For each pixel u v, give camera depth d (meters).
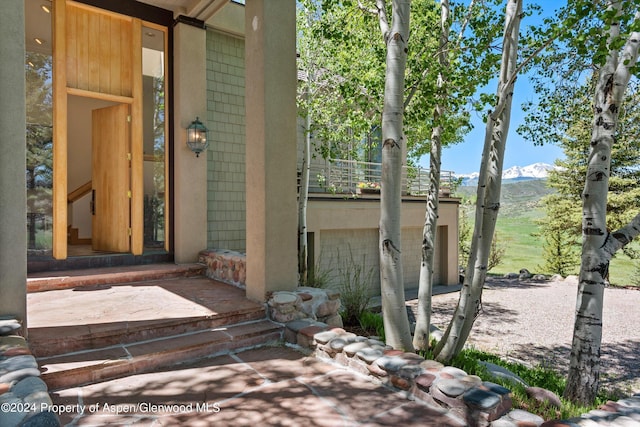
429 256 5.30
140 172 5.98
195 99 6.20
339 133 8.37
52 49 5.31
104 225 6.30
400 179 3.95
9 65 2.97
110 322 3.44
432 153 5.54
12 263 2.96
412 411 2.46
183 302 4.21
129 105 6.00
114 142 6.16
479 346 7.23
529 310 9.98
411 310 9.38
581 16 3.54
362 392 2.73
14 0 3.00
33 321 3.45
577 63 5.78
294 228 4.47
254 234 4.37
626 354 7.04
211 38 6.55
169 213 6.24
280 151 4.37
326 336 3.47
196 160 6.19
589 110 6.62
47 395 1.88
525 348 7.16
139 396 2.63
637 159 13.77
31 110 5.53
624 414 2.14
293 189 4.47
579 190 15.30
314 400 2.61
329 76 8.12
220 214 6.62
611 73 4.55
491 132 4.21
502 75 4.36
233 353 3.51
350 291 6.55
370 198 10.76
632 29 3.54
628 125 12.16
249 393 2.71
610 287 13.95
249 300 4.35
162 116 6.37
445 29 5.49
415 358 2.94
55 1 5.23
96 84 5.66
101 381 2.85
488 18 5.41
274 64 4.34
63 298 4.32
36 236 5.34
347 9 6.30
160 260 6.15
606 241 4.57
